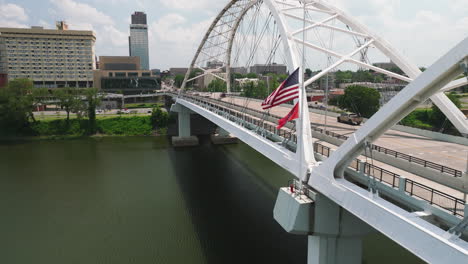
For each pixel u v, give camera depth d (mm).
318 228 17625
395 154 18344
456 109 19500
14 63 139000
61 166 51719
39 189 40688
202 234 28562
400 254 24312
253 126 27875
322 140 24531
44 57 142500
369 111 62312
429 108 67625
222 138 71250
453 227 9875
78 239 28047
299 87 18047
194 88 149000
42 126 81188
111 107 120875
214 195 38000
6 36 136500
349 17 29156
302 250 25859
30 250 26391
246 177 45125
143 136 82375
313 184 17125
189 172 47906
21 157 58250
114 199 37000
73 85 148625
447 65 9016
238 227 29812
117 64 165875
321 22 27125
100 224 30750
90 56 148500
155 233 28844
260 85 83312
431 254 9945
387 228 11719
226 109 39656
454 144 23688
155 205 35094
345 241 18562
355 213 13539
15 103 77688
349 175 16797
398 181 14758
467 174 13148
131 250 26172
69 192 39500
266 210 33719
